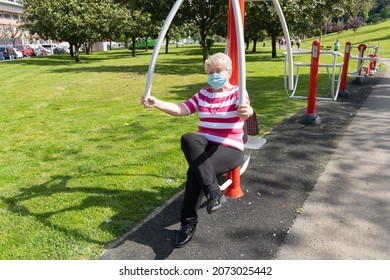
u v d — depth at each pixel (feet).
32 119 23.06
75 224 9.76
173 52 130.93
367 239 8.91
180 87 36.14
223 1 55.83
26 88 38.47
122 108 25.72
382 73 43.11
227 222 9.76
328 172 12.89
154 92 33.19
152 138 17.83
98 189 11.97
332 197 11.05
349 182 12.07
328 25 189.26
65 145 17.16
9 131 20.15
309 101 19.33
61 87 38.75
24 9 105.70
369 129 18.02
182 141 8.51
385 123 19.11
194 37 118.83
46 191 11.96
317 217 9.93
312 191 11.47
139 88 36.24
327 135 17.16
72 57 112.16
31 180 12.96
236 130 9.02
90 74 53.36
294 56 81.71
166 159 14.65
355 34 177.58
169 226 9.61
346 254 8.37
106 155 15.47
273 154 14.78
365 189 11.55
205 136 8.98
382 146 15.48
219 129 8.93
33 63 83.25
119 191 11.76
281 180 12.32
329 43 145.79
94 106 26.94
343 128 18.29
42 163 14.78
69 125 21.13
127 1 66.54
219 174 8.79
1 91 36.32
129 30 103.35
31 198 11.46
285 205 10.62
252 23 78.74
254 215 10.09
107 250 8.64
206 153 8.57
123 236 9.18
